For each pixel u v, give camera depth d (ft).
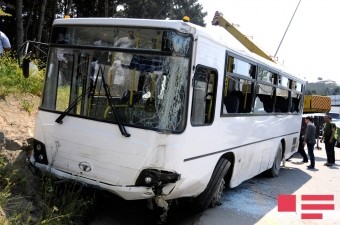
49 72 18.12
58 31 17.99
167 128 15.60
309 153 43.14
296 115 39.70
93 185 16.12
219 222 20.35
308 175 38.11
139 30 16.10
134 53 16.17
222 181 22.45
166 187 15.74
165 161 15.49
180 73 15.74
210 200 20.59
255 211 23.06
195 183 17.72
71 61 17.52
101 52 16.80
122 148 15.75
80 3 84.84
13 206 14.83
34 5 76.18
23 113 22.88
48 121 17.47
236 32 33.60
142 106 15.90
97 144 16.17
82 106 16.92
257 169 28.27
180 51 15.67
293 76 35.32
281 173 37.65
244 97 23.35
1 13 43.39
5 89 23.57
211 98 18.54
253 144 25.63
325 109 60.34
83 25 17.26
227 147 20.94
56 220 15.20
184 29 15.70
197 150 17.28
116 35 16.55
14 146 19.04
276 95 30.76
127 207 20.57
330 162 46.60
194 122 16.67
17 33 52.39
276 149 32.86
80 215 16.65
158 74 15.83
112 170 15.92
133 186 15.64
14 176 16.62
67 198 16.89
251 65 23.91
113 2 88.07
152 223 19.33
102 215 18.66
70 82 17.42
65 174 16.72
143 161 15.51
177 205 20.90
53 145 17.24
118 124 15.84
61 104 17.49
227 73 20.16
